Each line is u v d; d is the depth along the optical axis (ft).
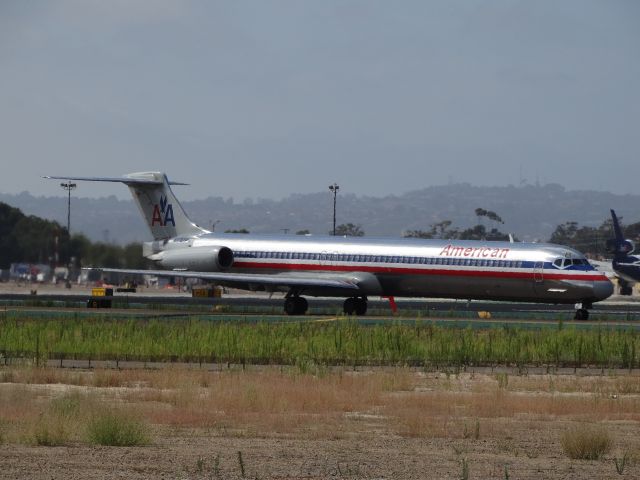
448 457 200.23
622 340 440.86
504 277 588.50
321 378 321.52
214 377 326.24
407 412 260.42
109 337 434.30
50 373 329.72
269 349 403.13
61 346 411.34
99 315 595.06
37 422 218.38
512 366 387.34
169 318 566.77
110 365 372.58
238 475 178.09
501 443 219.20
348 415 258.57
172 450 202.18
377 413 263.70
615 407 277.64
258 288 645.51
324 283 615.57
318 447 209.36
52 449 201.16
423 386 325.83
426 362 383.04
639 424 252.83
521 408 273.95
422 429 230.89
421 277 608.19
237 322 519.19
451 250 604.90
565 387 324.39
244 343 415.85
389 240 631.15
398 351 404.36
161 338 429.79
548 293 583.17
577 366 388.98
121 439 208.64
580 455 203.00
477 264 594.65
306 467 186.29
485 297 599.57
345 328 456.86
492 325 533.55
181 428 231.91
